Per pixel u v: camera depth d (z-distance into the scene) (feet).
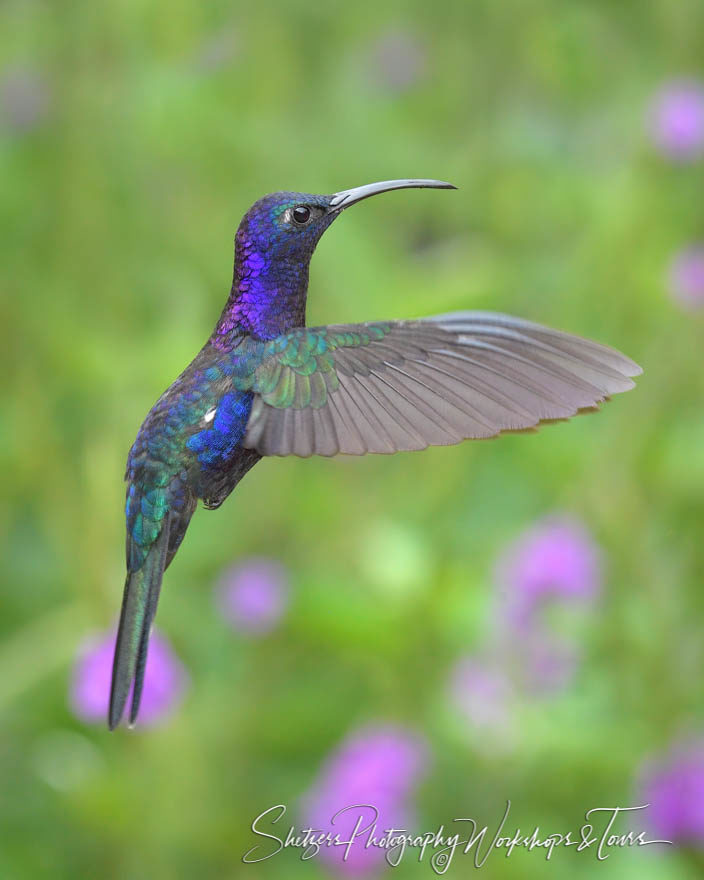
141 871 29.89
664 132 36.99
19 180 35.37
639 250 36.70
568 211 39.96
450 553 32.73
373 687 31.94
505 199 40.78
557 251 39.93
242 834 30.19
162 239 36.47
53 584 35.63
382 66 43.09
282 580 33.76
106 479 30.66
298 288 19.20
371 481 36.35
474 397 16.94
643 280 36.32
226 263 37.35
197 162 37.19
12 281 34.53
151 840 29.76
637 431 32.22
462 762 29.43
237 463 19.36
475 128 42.86
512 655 29.73
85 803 29.32
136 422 31.94
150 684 29.32
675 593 30.37
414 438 16.74
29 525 36.40
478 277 34.78
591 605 29.99
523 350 17.12
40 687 33.40
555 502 35.12
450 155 41.98
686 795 28.04
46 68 36.14
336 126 41.32
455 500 35.73
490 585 30.99
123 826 29.50
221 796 30.50
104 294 35.47
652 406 32.71
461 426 16.74
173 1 36.37
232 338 19.43
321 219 19.11
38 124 36.04
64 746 30.94
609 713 29.53
